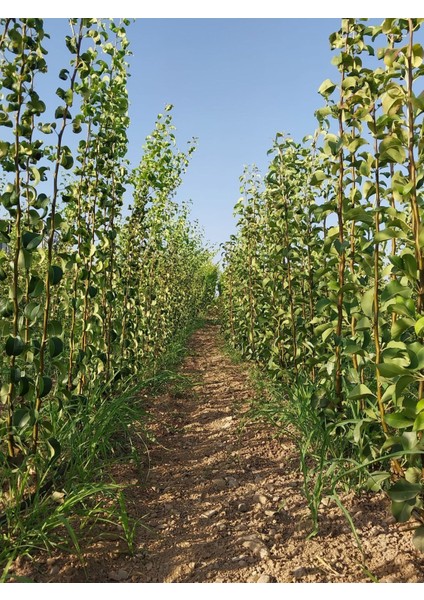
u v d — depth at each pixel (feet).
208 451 13.16
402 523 8.38
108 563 7.93
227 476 11.43
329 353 12.37
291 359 15.92
